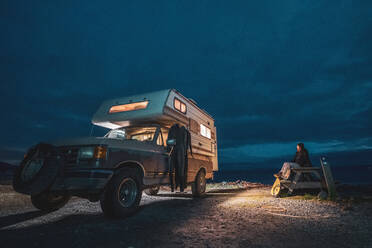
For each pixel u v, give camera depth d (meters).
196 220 3.87
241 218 3.97
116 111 6.24
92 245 2.72
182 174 5.73
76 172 3.75
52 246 2.71
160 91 6.12
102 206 3.89
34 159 3.87
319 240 2.83
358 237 2.93
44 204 4.63
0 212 4.68
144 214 4.39
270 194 7.37
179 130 5.90
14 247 2.68
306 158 6.94
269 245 2.67
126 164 4.55
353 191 7.68
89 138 4.19
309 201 5.53
